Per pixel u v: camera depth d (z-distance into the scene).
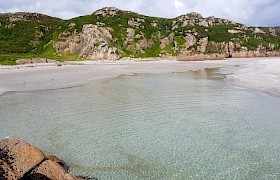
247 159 15.78
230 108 26.58
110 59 106.69
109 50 108.88
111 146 18.11
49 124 22.94
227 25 152.25
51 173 12.07
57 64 86.38
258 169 14.62
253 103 28.28
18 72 64.25
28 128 22.02
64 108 28.14
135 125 22.17
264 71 55.00
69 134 20.50
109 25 126.31
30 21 139.00
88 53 109.94
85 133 20.66
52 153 17.22
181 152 16.91
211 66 79.50
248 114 24.36
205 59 113.69
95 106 28.72
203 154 16.53
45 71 66.50
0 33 127.94
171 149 17.38
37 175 11.74
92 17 134.25
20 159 11.98
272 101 28.84
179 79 49.88
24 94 36.44
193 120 23.05
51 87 42.00
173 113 25.31
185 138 19.08
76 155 16.86
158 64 90.75
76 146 18.25
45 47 121.75
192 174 14.30
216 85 40.94
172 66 81.88
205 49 121.50
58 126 22.38
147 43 123.94
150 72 64.31
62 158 16.47
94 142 18.88
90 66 82.88
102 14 139.12
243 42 131.75
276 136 19.08
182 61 105.25
